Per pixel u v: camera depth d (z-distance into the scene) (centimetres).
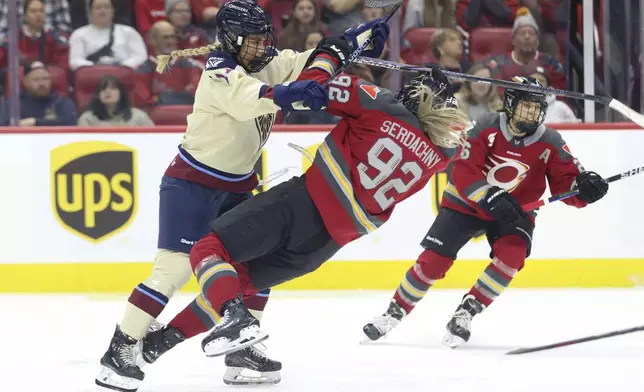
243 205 1350
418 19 2680
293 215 1335
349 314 2180
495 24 2697
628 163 2509
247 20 1355
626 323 2052
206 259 1309
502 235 1855
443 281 2530
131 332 1401
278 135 2488
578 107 2648
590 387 1438
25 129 2473
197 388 1470
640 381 1479
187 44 2666
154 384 1500
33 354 1753
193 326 1395
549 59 2655
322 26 2639
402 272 2503
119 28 2656
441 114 1313
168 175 1453
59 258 2484
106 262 2484
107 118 2594
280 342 1875
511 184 1867
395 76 2608
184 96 2628
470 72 2620
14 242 2483
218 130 1414
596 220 2517
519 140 1828
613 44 2547
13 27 2506
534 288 2530
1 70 2569
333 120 2600
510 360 1678
